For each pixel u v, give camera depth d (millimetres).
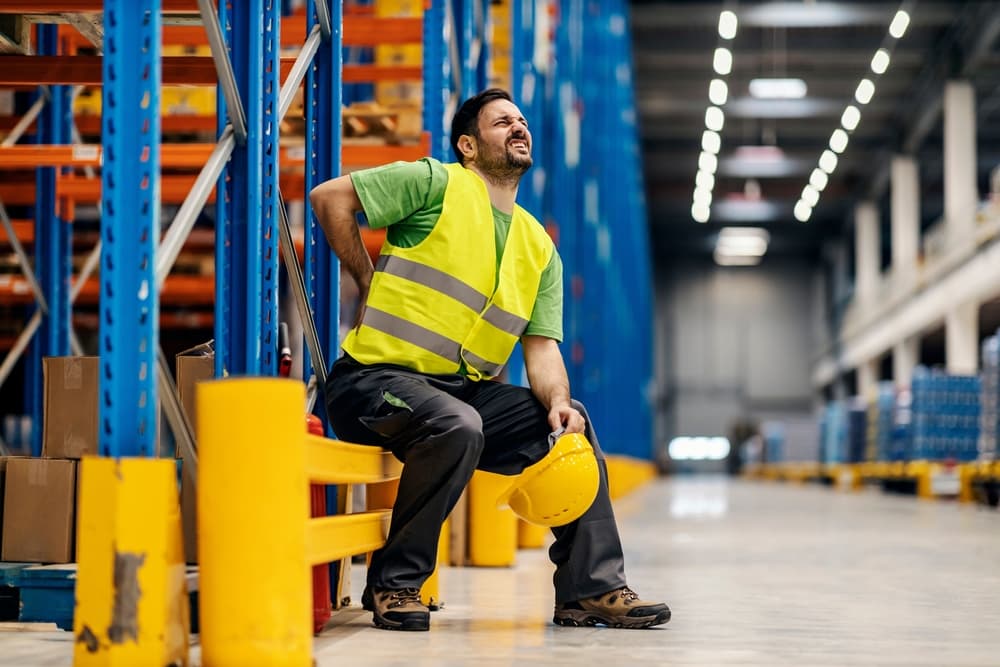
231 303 3738
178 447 3668
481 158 4047
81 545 2754
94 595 2729
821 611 4715
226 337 3744
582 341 14562
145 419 2865
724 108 35219
